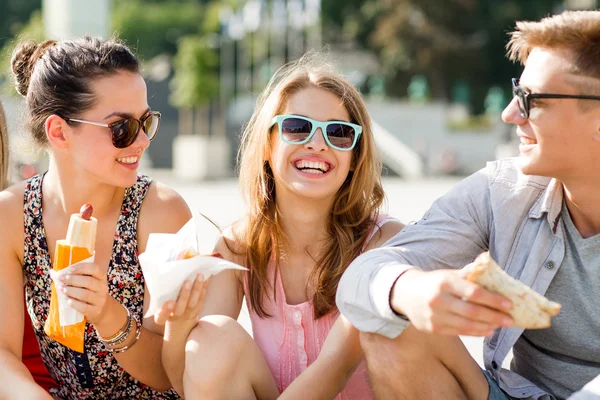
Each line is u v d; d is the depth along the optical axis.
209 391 2.72
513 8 40.09
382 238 3.32
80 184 3.15
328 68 3.45
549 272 2.73
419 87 41.47
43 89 3.08
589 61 2.50
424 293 2.21
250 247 3.31
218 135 32.06
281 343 3.25
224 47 38.06
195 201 16.16
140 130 3.11
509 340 2.79
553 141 2.58
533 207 2.82
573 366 2.78
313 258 3.31
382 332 2.48
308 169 3.23
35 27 27.06
